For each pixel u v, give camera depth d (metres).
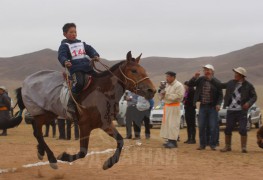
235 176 9.44
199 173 9.77
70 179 9.05
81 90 8.92
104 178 9.15
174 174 9.62
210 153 13.33
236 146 15.76
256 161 11.73
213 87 14.12
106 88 8.88
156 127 25.62
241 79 13.56
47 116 9.91
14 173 9.63
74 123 10.31
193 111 16.23
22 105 10.40
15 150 13.77
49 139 17.92
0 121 10.30
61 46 9.18
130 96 16.11
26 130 23.12
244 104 13.44
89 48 9.48
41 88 9.66
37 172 9.77
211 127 14.19
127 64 8.86
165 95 14.51
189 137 16.42
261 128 13.74
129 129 17.02
